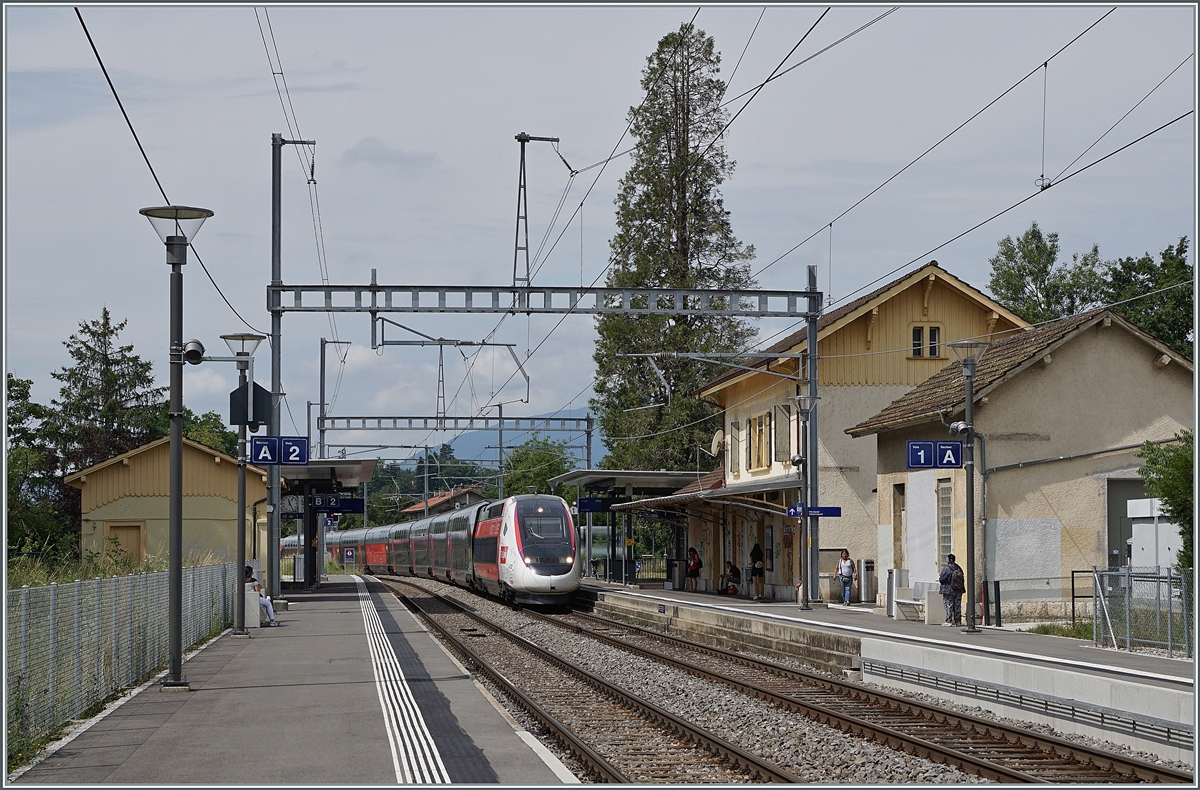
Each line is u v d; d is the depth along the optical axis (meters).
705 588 44.75
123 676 15.76
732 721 14.31
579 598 40.78
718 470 47.22
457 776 10.15
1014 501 25.59
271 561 31.94
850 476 35.91
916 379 36.53
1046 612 25.41
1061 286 62.03
